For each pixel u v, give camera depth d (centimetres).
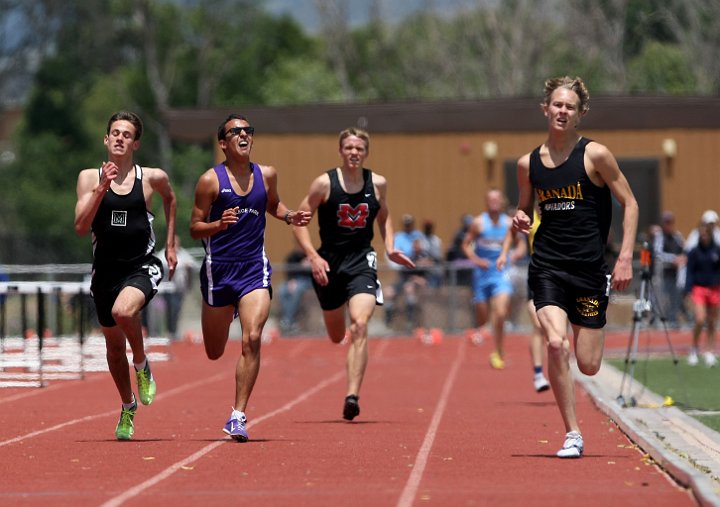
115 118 3184
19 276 8981
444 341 8200
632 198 2841
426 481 2512
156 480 2538
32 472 2662
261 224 3291
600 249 2852
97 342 6381
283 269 8531
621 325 8531
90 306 7700
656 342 7819
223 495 2341
